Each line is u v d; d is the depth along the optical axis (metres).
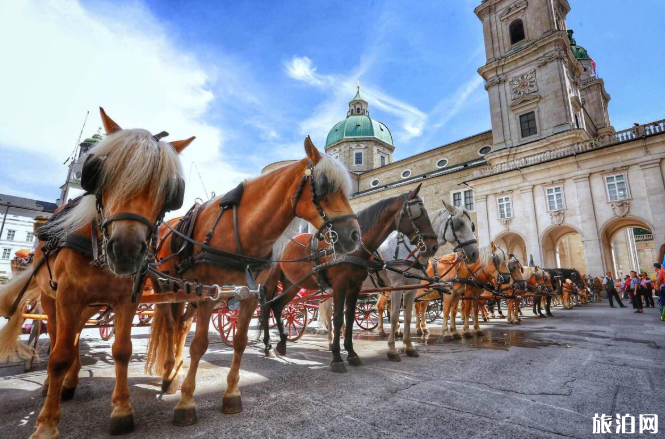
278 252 3.70
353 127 50.81
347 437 2.57
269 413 3.05
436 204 34.50
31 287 3.45
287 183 3.21
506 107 32.47
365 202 40.91
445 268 8.35
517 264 11.13
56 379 2.40
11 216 45.91
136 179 2.17
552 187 25.72
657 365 4.98
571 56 31.77
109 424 2.68
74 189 24.11
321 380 4.18
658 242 20.95
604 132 43.19
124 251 2.03
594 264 23.08
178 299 3.06
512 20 34.38
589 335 8.36
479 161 34.78
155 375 4.45
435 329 10.46
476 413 3.07
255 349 6.68
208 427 2.72
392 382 4.08
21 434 2.57
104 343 7.16
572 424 2.85
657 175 21.52
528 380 4.16
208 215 3.52
